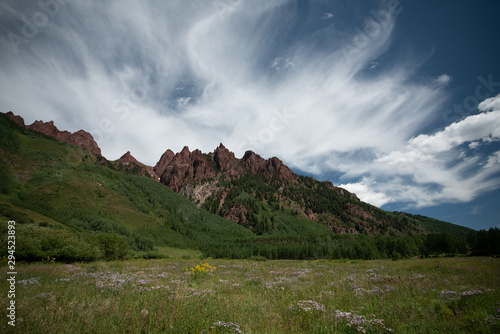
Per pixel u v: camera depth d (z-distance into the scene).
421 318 7.49
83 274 14.04
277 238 182.88
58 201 129.38
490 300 9.18
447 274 18.50
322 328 6.49
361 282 13.91
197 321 6.47
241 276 17.44
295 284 13.75
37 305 6.97
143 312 6.74
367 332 6.43
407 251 84.44
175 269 20.44
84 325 5.82
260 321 6.87
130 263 27.98
